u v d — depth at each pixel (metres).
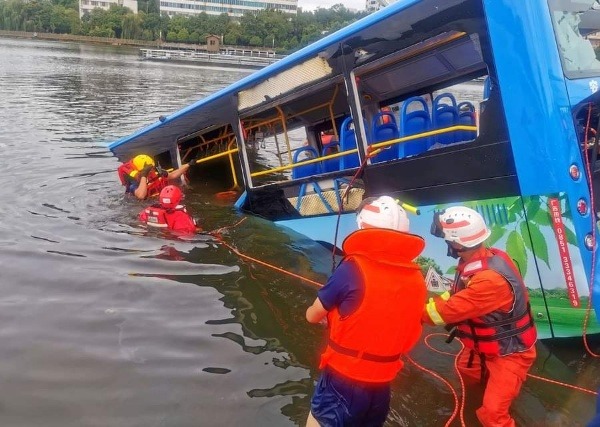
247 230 7.80
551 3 4.84
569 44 4.94
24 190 9.31
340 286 3.33
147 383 4.29
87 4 125.38
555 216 4.74
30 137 14.12
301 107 8.20
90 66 47.78
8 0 121.00
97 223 7.88
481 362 4.13
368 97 8.20
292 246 7.26
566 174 4.67
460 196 5.43
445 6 5.23
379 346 3.32
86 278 6.06
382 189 6.19
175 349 4.79
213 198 9.42
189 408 4.03
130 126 17.27
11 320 5.11
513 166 4.99
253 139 9.34
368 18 5.87
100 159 12.02
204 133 9.79
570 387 4.45
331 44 6.30
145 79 38.22
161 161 10.90
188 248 7.10
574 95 4.77
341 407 3.38
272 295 5.89
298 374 4.50
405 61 6.93
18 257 6.51
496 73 4.93
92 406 4.00
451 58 7.02
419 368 4.66
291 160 8.27
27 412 3.90
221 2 131.38
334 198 6.98
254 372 4.50
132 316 5.30
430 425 3.99
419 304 3.40
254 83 7.49
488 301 3.88
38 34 110.44
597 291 4.71
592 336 4.97
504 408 3.88
